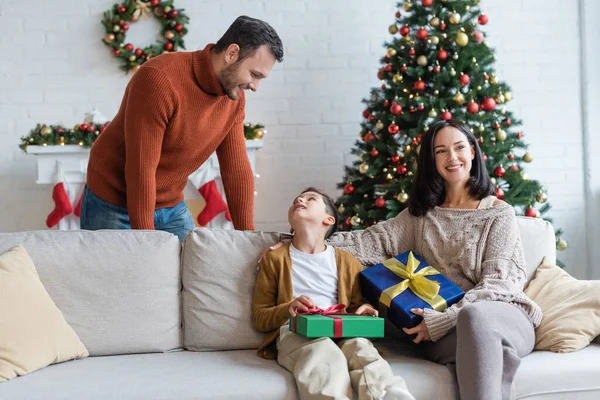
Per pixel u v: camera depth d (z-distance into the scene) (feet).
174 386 5.55
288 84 14.24
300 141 14.26
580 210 14.39
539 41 14.46
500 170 11.82
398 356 6.60
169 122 7.43
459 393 5.90
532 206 12.20
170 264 7.11
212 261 7.11
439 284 6.77
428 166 7.65
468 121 11.94
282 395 5.64
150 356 6.68
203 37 14.07
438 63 12.21
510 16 14.44
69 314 6.68
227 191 8.48
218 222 12.75
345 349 6.03
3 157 13.64
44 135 12.46
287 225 14.23
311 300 6.46
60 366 6.17
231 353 6.82
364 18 14.38
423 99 11.84
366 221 12.27
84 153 12.55
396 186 11.80
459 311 6.00
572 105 14.46
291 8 14.23
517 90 14.39
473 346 5.75
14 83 13.67
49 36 13.76
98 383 5.58
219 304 7.00
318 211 7.13
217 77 7.49
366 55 14.39
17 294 6.14
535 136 14.39
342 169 14.30
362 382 5.50
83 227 8.13
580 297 6.95
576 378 6.10
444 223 7.46
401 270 6.93
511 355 5.85
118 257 6.93
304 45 14.26
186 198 12.87
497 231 7.15
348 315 6.36
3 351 5.78
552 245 7.82
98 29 13.85
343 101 14.34
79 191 12.64
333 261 7.17
